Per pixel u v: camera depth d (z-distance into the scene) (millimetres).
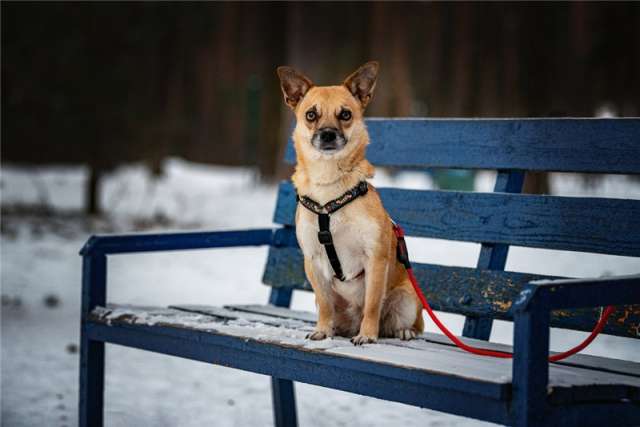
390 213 5480
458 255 12914
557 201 4680
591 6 23250
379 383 3648
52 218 19594
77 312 9617
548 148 4848
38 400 6348
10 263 12867
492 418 3252
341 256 4508
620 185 24188
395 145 5613
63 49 20625
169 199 24453
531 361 3158
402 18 30234
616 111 24188
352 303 4734
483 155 5148
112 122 21297
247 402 6574
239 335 4211
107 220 19625
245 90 36406
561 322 4488
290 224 5930
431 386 3443
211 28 32688
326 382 3867
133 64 21609
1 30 20391
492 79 27531
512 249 12891
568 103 22812
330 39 29078
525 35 20938
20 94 20688
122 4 21281
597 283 3377
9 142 22609
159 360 7879
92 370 5098
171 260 14055
